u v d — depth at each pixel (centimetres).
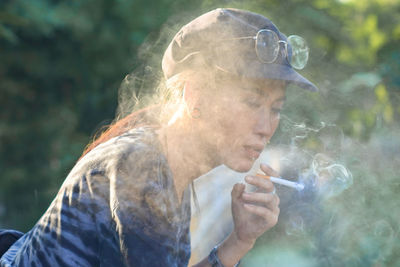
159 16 873
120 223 199
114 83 1117
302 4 653
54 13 1033
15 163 1216
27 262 215
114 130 238
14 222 1049
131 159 207
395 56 651
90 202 207
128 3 977
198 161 223
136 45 989
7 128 1209
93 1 1062
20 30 1089
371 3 678
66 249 208
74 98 1198
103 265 205
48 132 1216
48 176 1138
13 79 1198
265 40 213
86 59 1132
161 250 203
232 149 221
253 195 253
